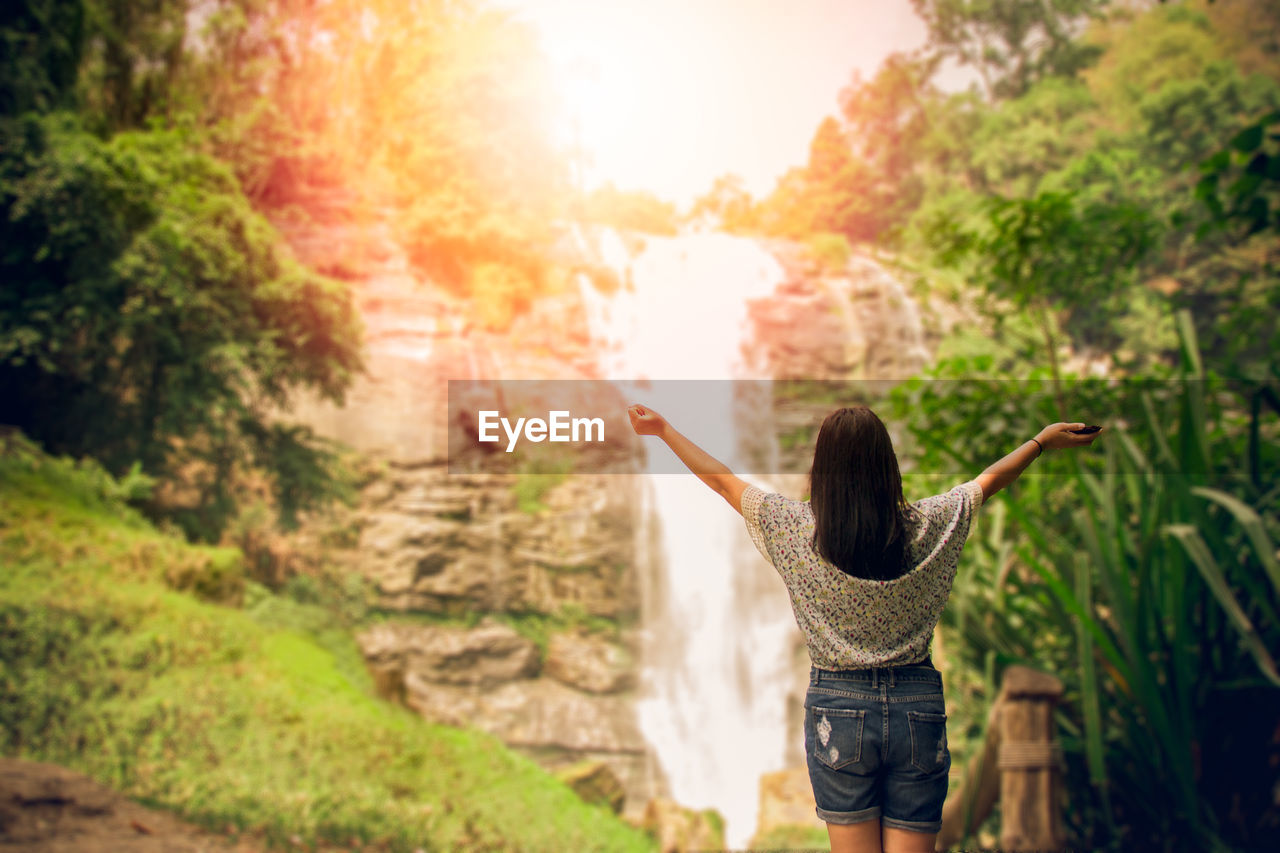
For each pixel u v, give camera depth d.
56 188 9.47
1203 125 14.12
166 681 6.86
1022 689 3.88
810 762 1.75
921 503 1.79
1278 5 14.33
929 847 1.65
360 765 7.03
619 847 8.05
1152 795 4.16
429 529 13.36
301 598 11.68
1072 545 5.25
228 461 11.09
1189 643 4.23
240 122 12.27
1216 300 12.72
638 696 14.89
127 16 11.44
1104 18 14.49
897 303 14.30
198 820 5.52
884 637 1.70
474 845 6.84
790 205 15.17
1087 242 5.37
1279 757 4.06
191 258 10.52
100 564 8.09
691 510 15.95
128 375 10.52
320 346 11.75
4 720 5.88
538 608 14.59
